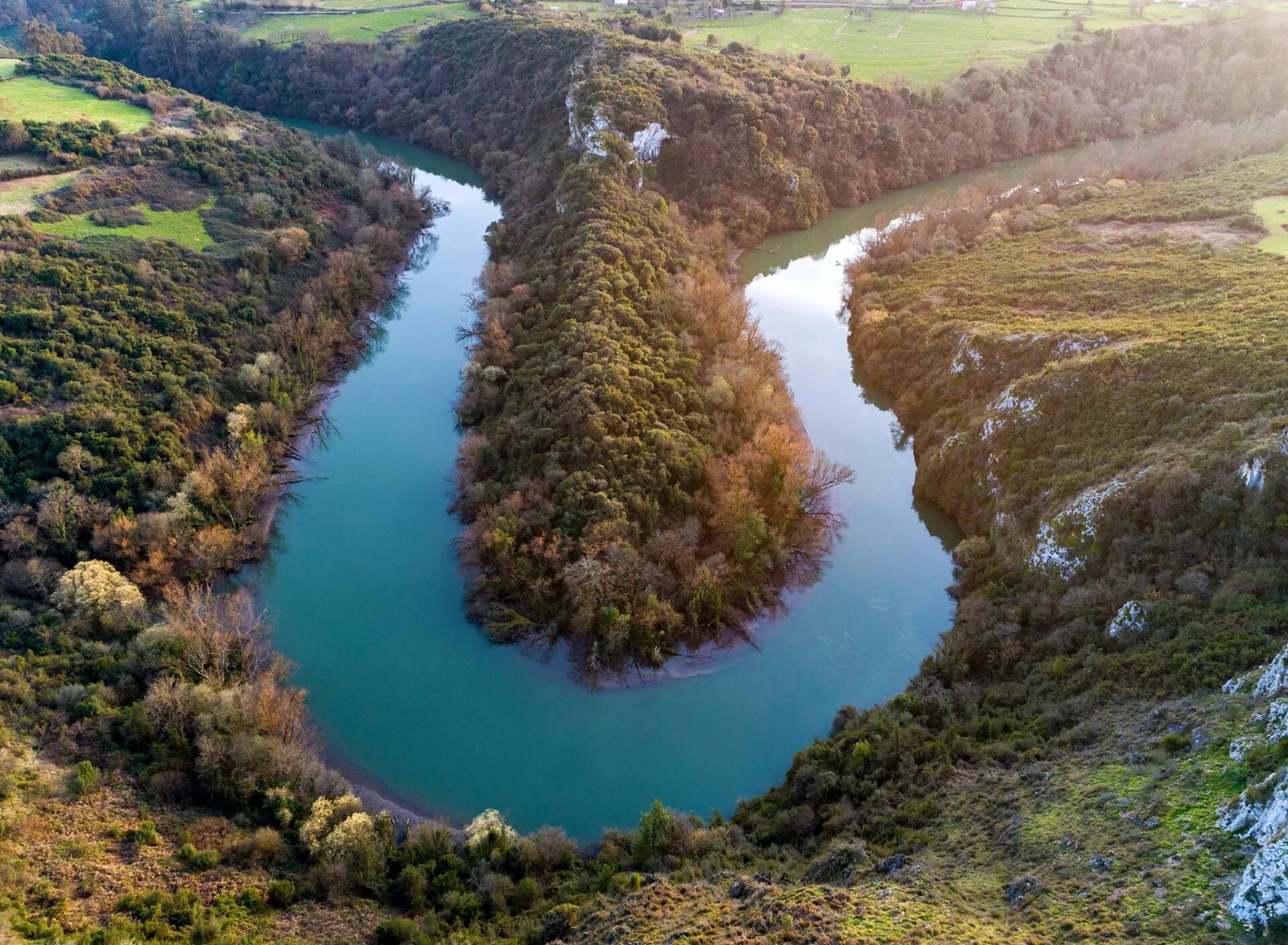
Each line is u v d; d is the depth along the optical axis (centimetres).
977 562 7169
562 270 9825
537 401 8150
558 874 4950
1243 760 4103
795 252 12838
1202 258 9150
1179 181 11788
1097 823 4219
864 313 10662
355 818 5044
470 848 5025
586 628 6494
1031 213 11506
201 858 4788
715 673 6575
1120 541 6047
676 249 10725
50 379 7875
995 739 5344
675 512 7331
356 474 8675
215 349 9088
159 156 11369
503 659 6675
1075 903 3772
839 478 8038
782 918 3988
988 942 3616
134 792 5216
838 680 6550
